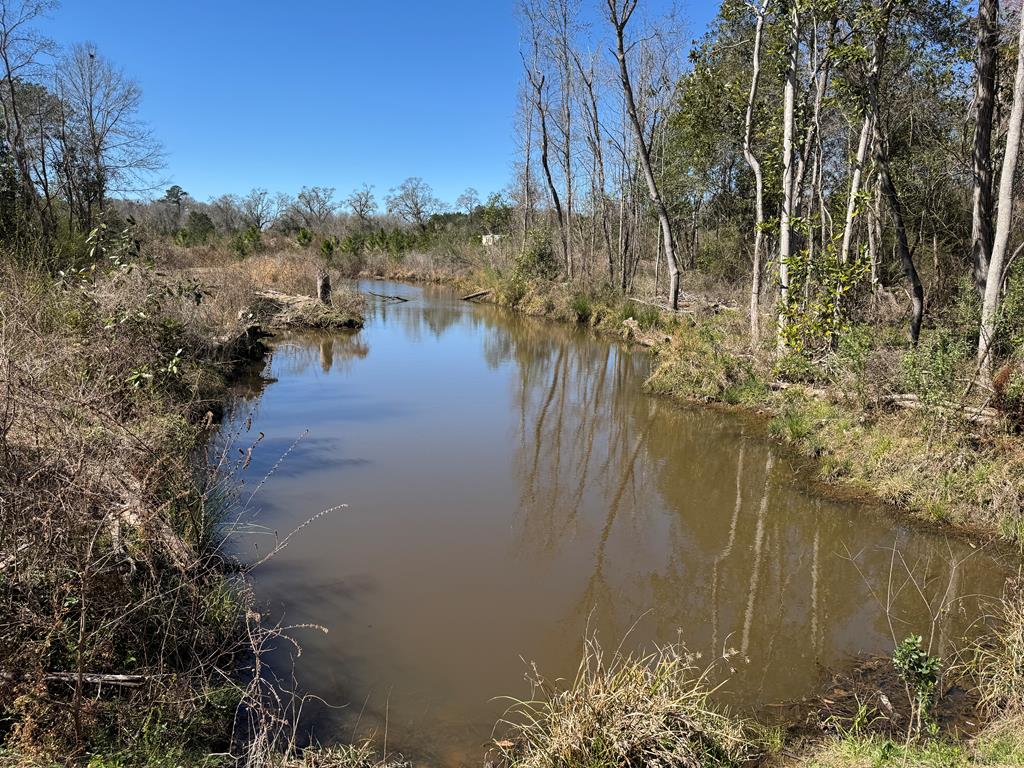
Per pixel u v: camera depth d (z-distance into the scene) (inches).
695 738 129.2
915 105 532.4
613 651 176.7
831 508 272.1
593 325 812.6
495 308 1025.5
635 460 340.8
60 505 136.4
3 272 308.8
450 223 2055.9
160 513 174.9
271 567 213.3
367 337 727.1
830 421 337.1
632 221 1052.5
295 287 864.3
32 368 179.3
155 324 318.7
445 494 284.7
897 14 389.4
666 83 869.8
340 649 173.0
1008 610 172.2
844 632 188.5
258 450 328.5
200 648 155.9
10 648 120.7
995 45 396.8
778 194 534.3
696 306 759.7
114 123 917.8
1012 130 301.3
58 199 868.0
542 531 251.0
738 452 348.5
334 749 134.3
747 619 195.6
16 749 108.8
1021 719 136.8
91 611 133.3
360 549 229.8
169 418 254.7
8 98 782.5
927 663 133.7
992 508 246.2
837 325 373.1
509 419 411.2
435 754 137.3
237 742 136.0
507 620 189.9
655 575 220.8
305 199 2642.7
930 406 288.8
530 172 1203.9
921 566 224.7
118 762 112.3
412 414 413.4
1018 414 267.4
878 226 604.4
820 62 442.6
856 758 126.6
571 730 124.5
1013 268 412.2
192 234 1612.9
